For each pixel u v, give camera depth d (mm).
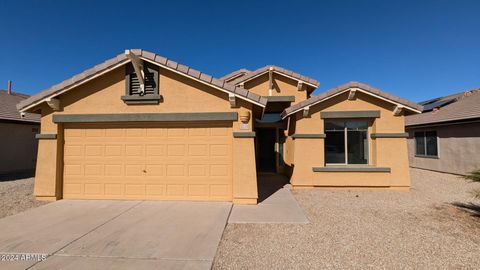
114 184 7699
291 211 6598
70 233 5098
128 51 6832
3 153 13695
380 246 4578
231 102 7285
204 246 4535
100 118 7578
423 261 4031
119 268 3805
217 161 7551
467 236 5016
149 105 7586
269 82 12039
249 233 5188
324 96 9164
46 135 7621
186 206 6984
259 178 12195
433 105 18344
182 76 7562
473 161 12594
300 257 4180
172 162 7633
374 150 9414
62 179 7785
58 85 7352
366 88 9047
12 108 15500
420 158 16375
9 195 8352
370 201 7723
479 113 12336
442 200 7887
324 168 9289
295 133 9727
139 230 5266
